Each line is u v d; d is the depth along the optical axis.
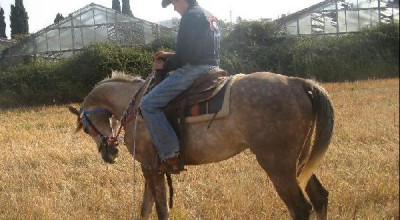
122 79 5.99
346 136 10.49
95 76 33.38
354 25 38.59
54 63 35.03
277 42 37.91
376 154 8.55
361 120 12.43
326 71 33.97
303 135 4.71
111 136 6.14
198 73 5.04
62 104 31.42
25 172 8.73
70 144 11.14
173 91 5.05
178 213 6.07
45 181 7.88
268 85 4.72
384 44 34.16
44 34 37.00
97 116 6.20
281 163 4.65
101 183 7.88
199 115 4.90
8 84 33.72
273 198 6.38
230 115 4.75
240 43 37.19
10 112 23.84
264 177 7.51
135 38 37.47
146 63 34.16
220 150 4.93
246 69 35.94
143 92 5.47
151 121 5.07
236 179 7.40
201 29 5.00
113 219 6.21
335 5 38.56
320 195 5.14
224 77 5.05
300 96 4.69
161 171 5.33
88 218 6.09
